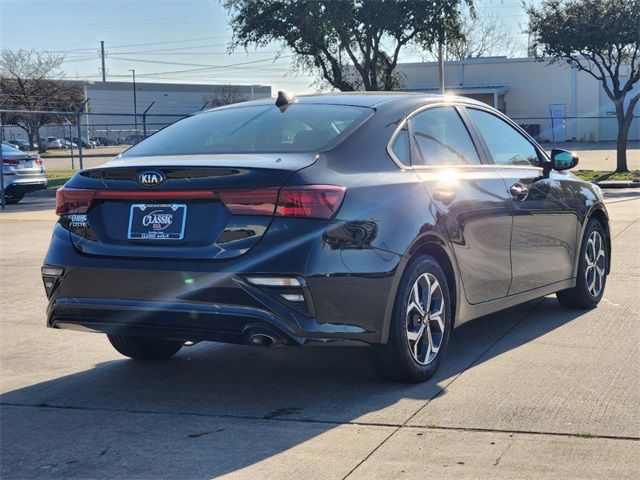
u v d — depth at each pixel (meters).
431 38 28.72
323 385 4.96
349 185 4.49
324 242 4.29
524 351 5.59
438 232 4.91
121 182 4.63
